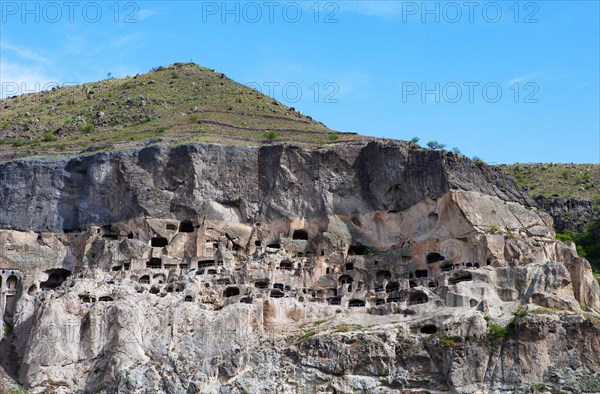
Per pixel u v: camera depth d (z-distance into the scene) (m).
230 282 139.88
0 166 154.38
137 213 148.12
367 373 125.69
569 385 122.50
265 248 145.50
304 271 143.12
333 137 175.88
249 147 154.00
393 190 148.62
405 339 127.56
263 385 124.62
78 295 134.00
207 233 147.25
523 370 123.38
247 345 128.75
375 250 146.62
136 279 140.62
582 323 126.00
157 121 193.00
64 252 149.12
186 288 136.25
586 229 179.50
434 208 144.25
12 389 125.88
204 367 126.62
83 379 127.88
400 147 149.38
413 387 124.88
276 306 134.00
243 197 150.75
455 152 154.12
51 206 151.75
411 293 136.00
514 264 137.50
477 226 141.62
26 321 137.88
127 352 127.06
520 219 146.62
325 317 135.00
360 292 139.00
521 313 127.81
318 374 125.44
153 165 151.50
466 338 126.00
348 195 150.50
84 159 154.25
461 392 122.56
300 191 150.88
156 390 124.25
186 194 149.38
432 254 143.88
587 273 140.38
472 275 135.62
